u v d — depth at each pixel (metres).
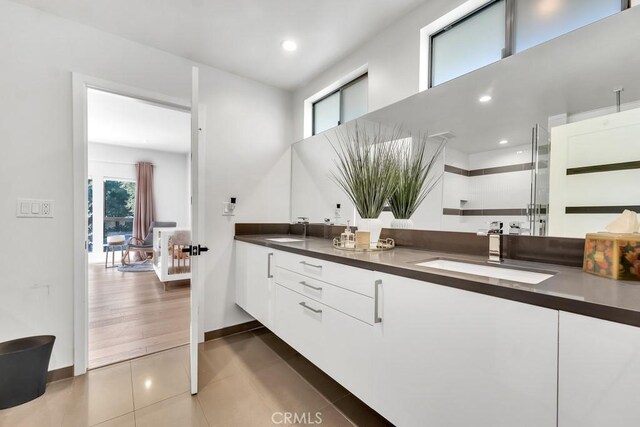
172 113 3.98
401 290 1.08
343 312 1.35
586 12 1.23
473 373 0.86
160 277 3.90
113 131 4.96
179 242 4.02
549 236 1.22
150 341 2.31
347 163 2.25
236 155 2.53
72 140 1.82
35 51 1.71
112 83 1.95
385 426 1.37
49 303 1.76
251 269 2.24
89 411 1.47
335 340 1.40
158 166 6.74
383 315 1.15
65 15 1.77
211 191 2.39
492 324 0.82
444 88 1.61
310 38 2.02
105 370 1.88
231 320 2.49
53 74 1.76
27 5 1.69
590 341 0.65
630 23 1.06
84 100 1.86
